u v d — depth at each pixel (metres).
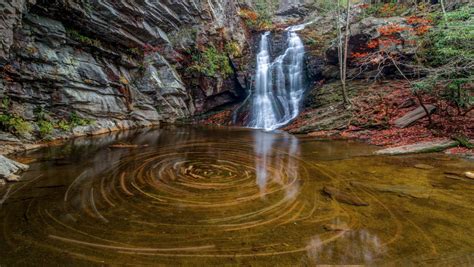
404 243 2.86
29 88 8.93
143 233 3.13
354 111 11.81
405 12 15.91
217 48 17.61
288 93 17.03
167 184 4.93
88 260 2.59
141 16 13.27
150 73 14.69
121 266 2.51
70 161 6.55
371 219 3.44
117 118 12.41
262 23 22.03
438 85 9.24
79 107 10.60
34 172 5.60
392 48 12.20
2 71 8.04
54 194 4.37
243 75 18.22
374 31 13.35
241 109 16.73
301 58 17.72
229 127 14.39
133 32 13.30
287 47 19.12
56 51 10.09
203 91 17.08
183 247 2.84
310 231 3.17
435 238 2.96
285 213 3.68
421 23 11.11
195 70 16.69
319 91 15.22
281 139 10.13
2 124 7.78
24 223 3.35
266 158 6.98
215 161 6.67
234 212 3.73
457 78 8.01
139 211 3.75
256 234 3.11
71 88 10.38
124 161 6.62
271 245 2.88
